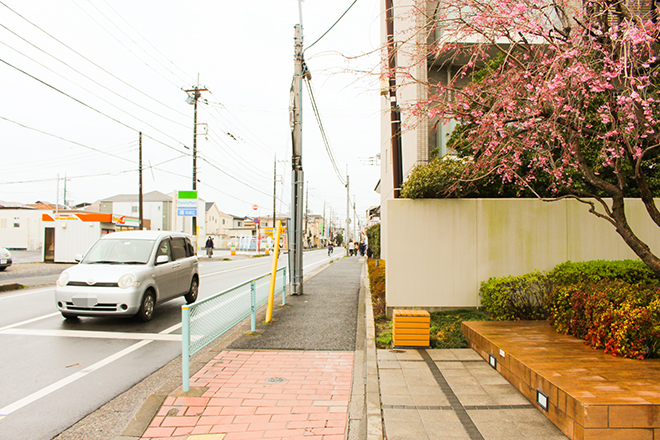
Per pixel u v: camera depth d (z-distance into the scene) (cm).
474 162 617
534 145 563
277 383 441
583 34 434
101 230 2281
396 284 723
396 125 812
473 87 541
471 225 721
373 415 340
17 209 4428
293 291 1092
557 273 628
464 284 720
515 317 616
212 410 374
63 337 644
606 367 365
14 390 433
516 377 396
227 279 1535
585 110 537
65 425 355
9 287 1173
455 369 458
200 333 472
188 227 5141
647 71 461
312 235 10031
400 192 780
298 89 1065
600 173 734
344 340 622
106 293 686
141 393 430
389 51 568
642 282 550
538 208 719
